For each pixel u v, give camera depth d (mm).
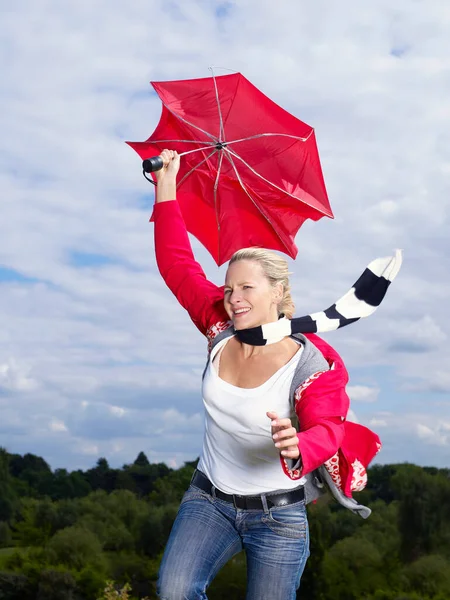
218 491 2604
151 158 3094
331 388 2400
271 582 2531
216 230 3371
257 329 2545
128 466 71438
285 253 3318
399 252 2557
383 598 51438
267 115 3139
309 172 3162
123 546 61969
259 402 2484
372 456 2539
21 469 70875
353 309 2578
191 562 2523
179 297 2980
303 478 2604
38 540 64250
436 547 53844
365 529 55062
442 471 55906
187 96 3240
